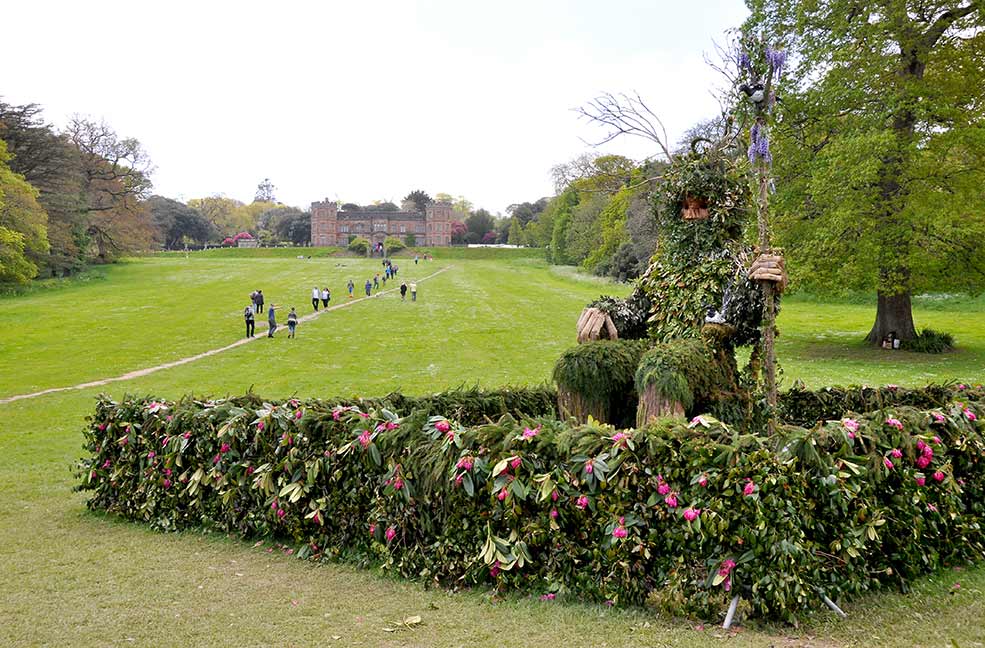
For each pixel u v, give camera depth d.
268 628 4.38
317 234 140.38
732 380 6.12
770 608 4.37
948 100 21.64
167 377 21.38
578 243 72.25
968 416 5.97
